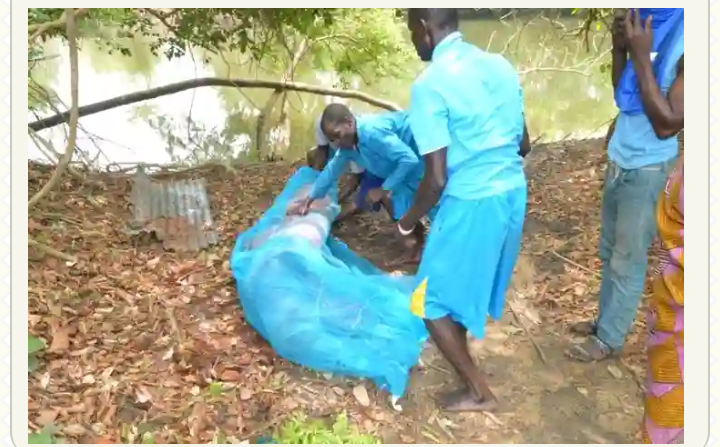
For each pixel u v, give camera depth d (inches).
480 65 121.8
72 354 138.8
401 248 197.9
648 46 119.3
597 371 147.0
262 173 265.7
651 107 119.7
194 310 159.2
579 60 389.4
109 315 153.6
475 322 128.8
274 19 290.2
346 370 140.5
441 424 131.6
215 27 304.3
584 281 179.2
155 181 238.2
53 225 193.0
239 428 125.0
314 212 181.8
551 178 247.4
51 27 232.8
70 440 117.6
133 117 364.2
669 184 100.1
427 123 119.3
